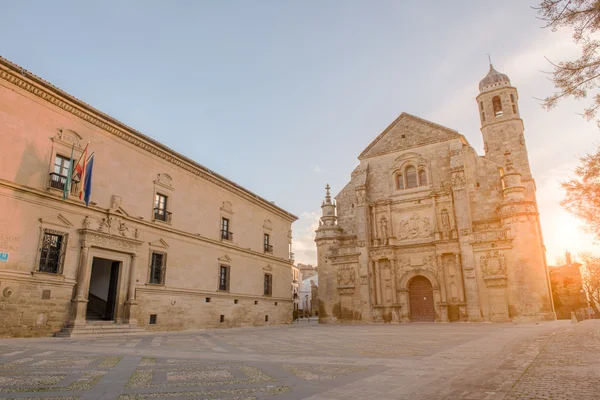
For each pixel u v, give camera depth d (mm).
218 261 36094
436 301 41500
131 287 26703
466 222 40906
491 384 8047
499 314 37594
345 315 45344
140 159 28938
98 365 11180
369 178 49312
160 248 29750
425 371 10086
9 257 19812
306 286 109125
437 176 45094
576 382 7879
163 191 30797
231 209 38938
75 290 23016
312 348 16688
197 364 11594
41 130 22188
